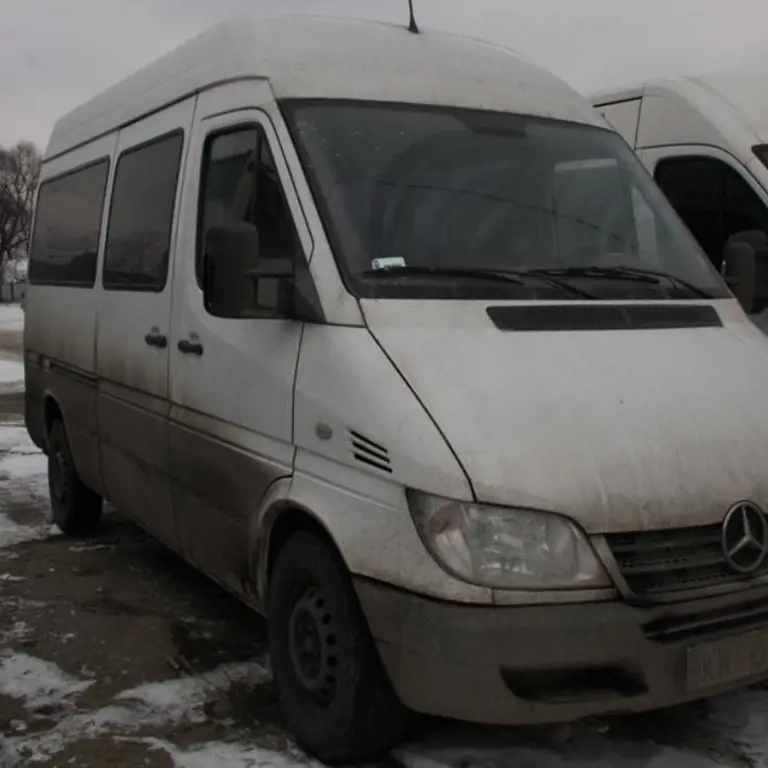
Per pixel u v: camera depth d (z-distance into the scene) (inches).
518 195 173.5
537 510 126.3
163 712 171.5
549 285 161.2
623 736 157.1
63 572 250.2
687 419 139.7
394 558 132.3
